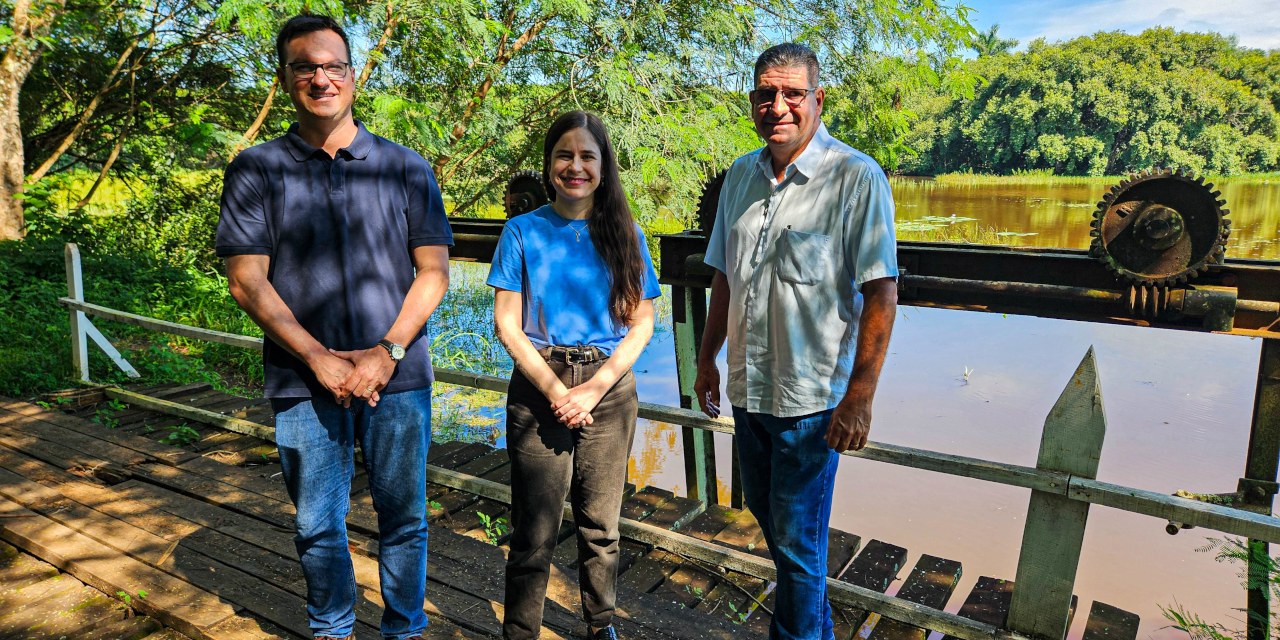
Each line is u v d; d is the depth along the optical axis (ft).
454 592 8.77
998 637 7.79
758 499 7.17
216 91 39.55
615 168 7.06
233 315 28.48
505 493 11.60
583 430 7.07
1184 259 9.72
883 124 39.01
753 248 6.59
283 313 6.22
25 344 20.94
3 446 13.29
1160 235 9.69
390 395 6.65
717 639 8.03
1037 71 177.68
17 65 32.68
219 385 20.54
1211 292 9.61
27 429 14.11
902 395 21.31
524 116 37.01
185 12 36.47
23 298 25.50
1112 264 10.11
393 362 6.42
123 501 11.00
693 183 30.66
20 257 29.37
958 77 36.81
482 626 8.04
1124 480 15.44
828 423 6.31
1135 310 10.16
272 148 6.35
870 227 5.89
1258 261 9.78
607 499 7.25
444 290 6.83
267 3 24.40
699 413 9.65
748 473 7.13
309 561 6.87
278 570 9.04
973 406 20.26
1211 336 28.07
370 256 6.51
